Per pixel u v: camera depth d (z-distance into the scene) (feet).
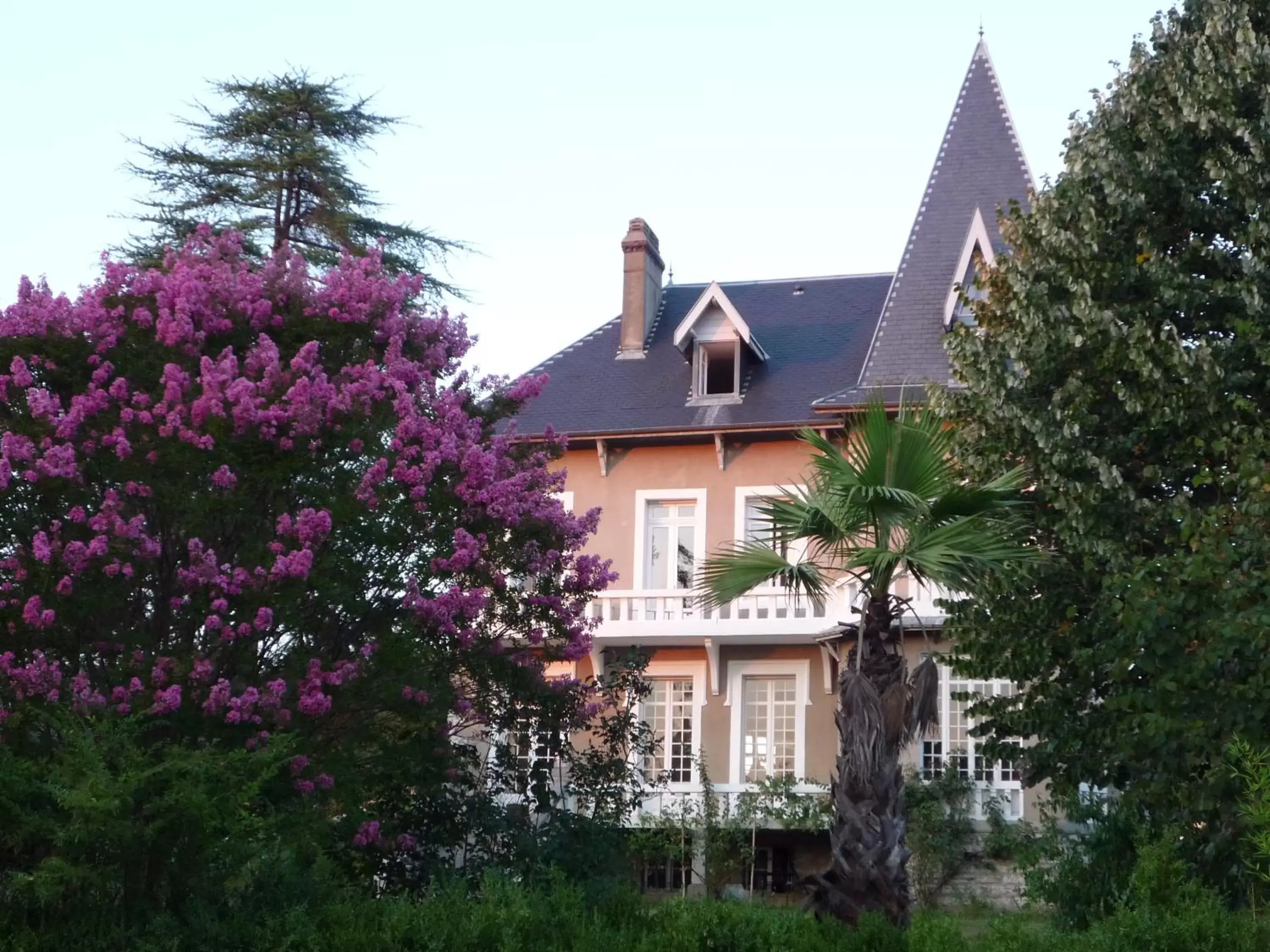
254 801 38.63
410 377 46.24
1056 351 55.52
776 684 90.38
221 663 40.24
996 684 82.94
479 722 49.26
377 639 42.65
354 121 94.63
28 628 38.17
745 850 80.53
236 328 45.11
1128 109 56.85
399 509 44.06
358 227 91.09
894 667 38.88
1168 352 52.80
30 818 32.68
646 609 90.17
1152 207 56.03
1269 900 38.24
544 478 50.34
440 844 47.60
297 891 35.78
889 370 88.74
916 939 33.76
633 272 103.04
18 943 31.63
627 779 51.70
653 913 37.47
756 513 90.74
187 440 40.06
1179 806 41.65
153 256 87.66
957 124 99.81
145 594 41.39
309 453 41.96
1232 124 53.72
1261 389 52.54
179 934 32.71
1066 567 53.62
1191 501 53.11
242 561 40.86
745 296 106.11
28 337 42.06
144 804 32.81
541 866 45.09
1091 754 52.60
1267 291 52.60
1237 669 39.78
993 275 60.64
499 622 48.88
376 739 44.27
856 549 40.29
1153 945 31.68
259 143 91.91
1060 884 43.88
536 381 51.96
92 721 35.17
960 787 78.28
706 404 94.17
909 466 39.99
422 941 33.50
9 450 38.63
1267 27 56.54
